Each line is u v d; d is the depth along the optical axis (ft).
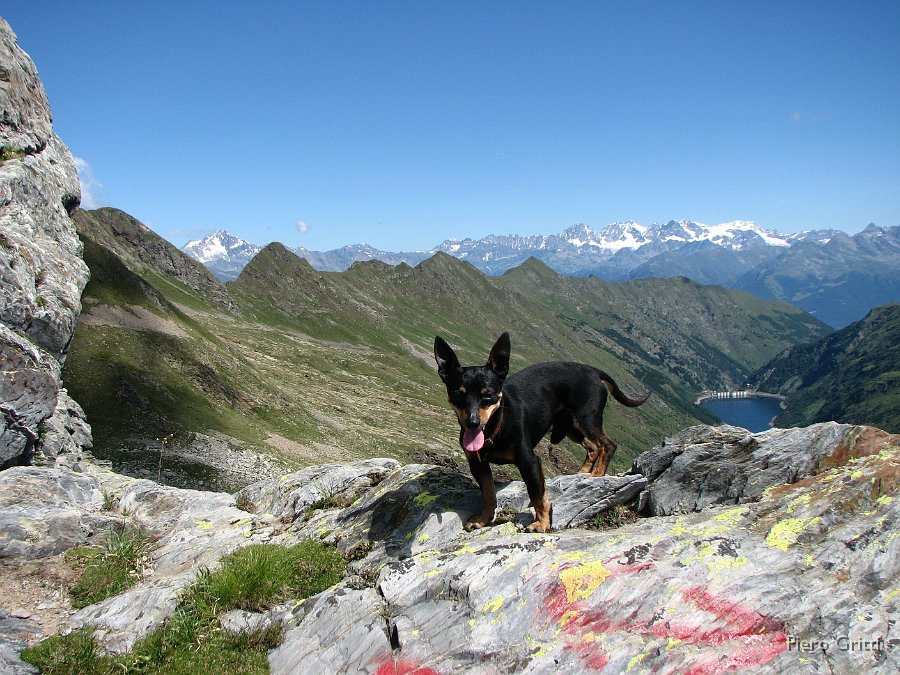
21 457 7.46
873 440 3.86
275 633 3.93
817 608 3.01
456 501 4.83
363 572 4.33
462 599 3.59
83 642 3.90
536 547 3.81
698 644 3.02
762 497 3.92
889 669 2.74
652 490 4.54
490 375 3.99
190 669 3.71
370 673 3.41
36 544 5.23
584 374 4.92
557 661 3.13
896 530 3.18
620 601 3.28
